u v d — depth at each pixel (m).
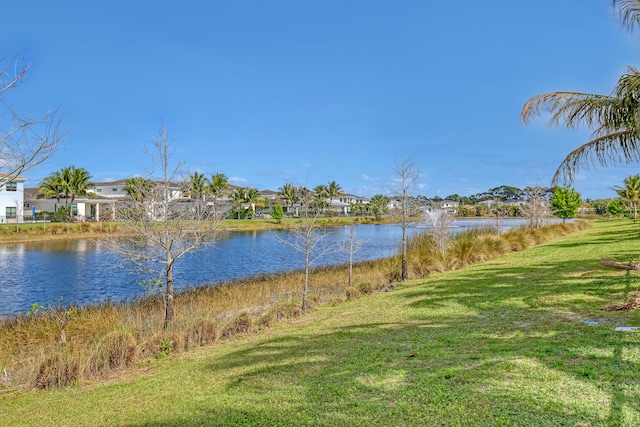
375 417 3.84
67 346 8.42
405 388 4.40
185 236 10.23
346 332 7.43
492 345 5.45
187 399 5.04
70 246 33.16
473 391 4.08
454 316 7.49
